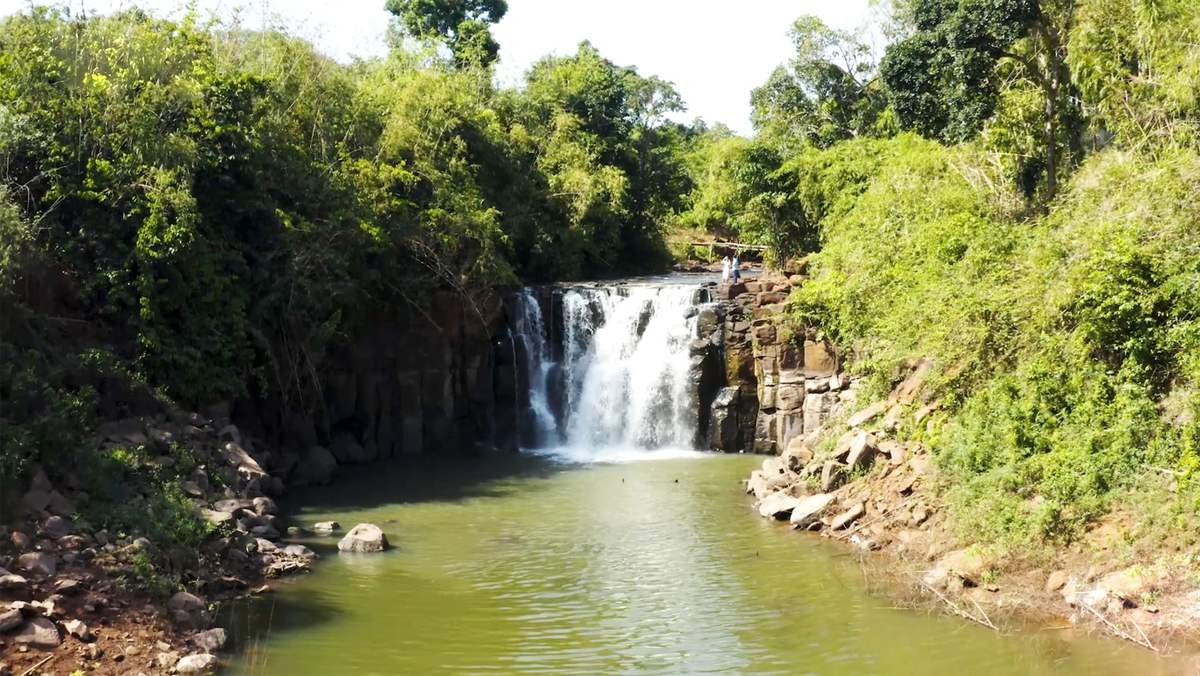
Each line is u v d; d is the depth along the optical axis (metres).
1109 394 19.23
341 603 17.59
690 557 20.42
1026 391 20.47
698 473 30.23
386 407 33.62
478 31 60.75
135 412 23.95
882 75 34.09
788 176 46.81
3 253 21.61
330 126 36.28
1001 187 30.94
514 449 35.72
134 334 25.62
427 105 42.41
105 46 29.05
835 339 31.81
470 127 43.84
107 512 18.08
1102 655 14.16
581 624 16.50
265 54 36.16
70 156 25.80
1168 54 25.14
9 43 27.25
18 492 17.19
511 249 43.34
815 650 14.99
